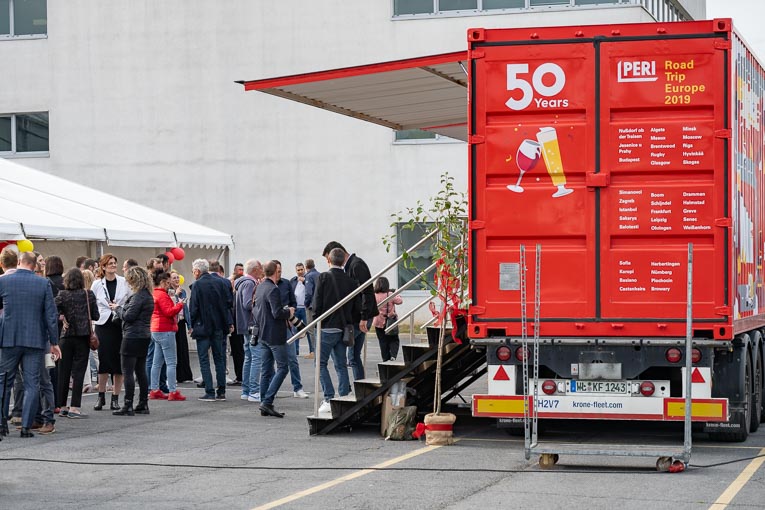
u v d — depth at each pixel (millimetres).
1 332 12023
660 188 10273
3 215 18859
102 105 35375
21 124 36406
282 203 33969
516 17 31562
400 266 32781
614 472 9562
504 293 10578
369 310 13844
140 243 21906
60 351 13406
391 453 10844
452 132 19406
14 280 12070
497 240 10609
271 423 13367
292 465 10070
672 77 10258
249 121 34188
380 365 12172
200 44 34500
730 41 10172
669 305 10234
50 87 35750
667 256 10250
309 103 14984
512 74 10523
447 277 11617
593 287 10359
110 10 35219
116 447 11328
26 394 12102
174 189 34781
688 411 9453
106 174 35344
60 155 35688
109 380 19312
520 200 10508
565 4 31234
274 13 33781
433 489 8703
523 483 8977
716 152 10188
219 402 15797
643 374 10719
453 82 13984
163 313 15953
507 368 10664
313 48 33438
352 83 13641
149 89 34969
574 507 7898
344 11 33094
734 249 10320
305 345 28688
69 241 21422
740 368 11016
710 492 8484
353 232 33375
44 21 36125
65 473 9680
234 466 10031
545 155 10453
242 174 34250
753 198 11469
